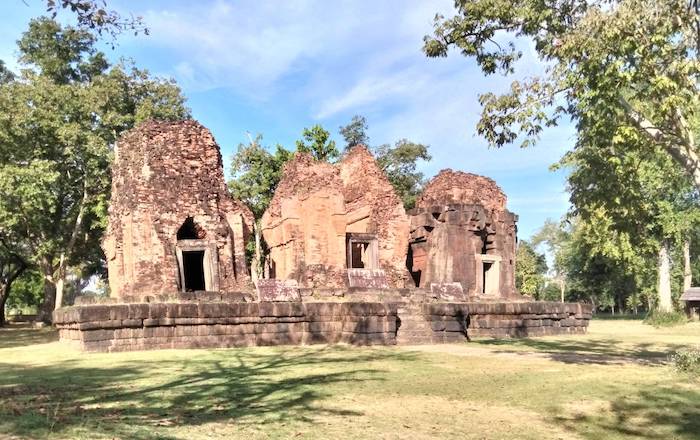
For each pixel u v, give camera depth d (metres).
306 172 25.33
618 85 10.89
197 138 22.61
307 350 16.95
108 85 33.06
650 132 11.72
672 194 31.78
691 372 11.68
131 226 21.05
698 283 56.59
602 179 12.89
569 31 11.76
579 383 10.89
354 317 18.66
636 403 9.23
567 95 12.20
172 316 17.16
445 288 23.77
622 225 13.88
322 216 24.91
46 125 30.45
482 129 12.94
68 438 6.18
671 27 10.67
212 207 22.16
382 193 27.66
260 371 12.56
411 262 28.42
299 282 24.06
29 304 73.19
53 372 12.35
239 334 17.98
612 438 7.36
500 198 29.41
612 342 20.91
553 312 24.58
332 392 10.07
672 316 33.84
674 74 10.74
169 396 9.52
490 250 28.53
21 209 29.12
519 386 10.71
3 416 7.27
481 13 12.88
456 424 7.91
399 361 14.35
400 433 7.33
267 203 35.19
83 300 19.53
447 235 26.78
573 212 14.04
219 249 21.92
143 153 21.64
